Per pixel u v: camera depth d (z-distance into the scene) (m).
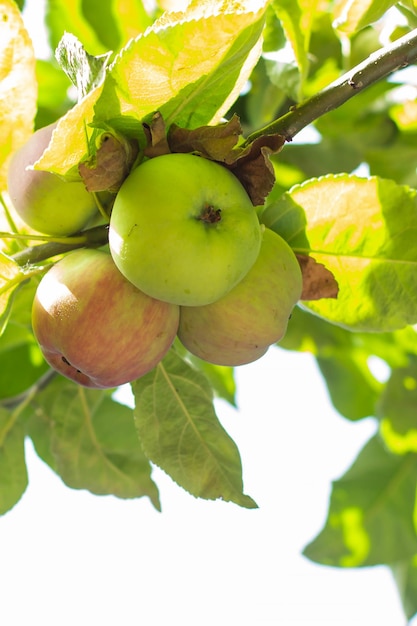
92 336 0.79
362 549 1.15
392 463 1.17
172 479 0.87
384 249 0.85
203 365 1.18
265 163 0.77
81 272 0.79
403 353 1.26
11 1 0.80
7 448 1.02
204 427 0.87
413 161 1.17
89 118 0.75
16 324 0.95
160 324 0.79
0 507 1.02
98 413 1.02
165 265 0.75
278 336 0.81
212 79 0.76
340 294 0.87
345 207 0.85
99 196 0.82
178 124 0.79
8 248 0.86
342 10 0.88
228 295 0.80
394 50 0.79
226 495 0.86
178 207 0.75
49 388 1.03
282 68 0.95
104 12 1.15
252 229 0.77
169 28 0.73
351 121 1.15
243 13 0.73
